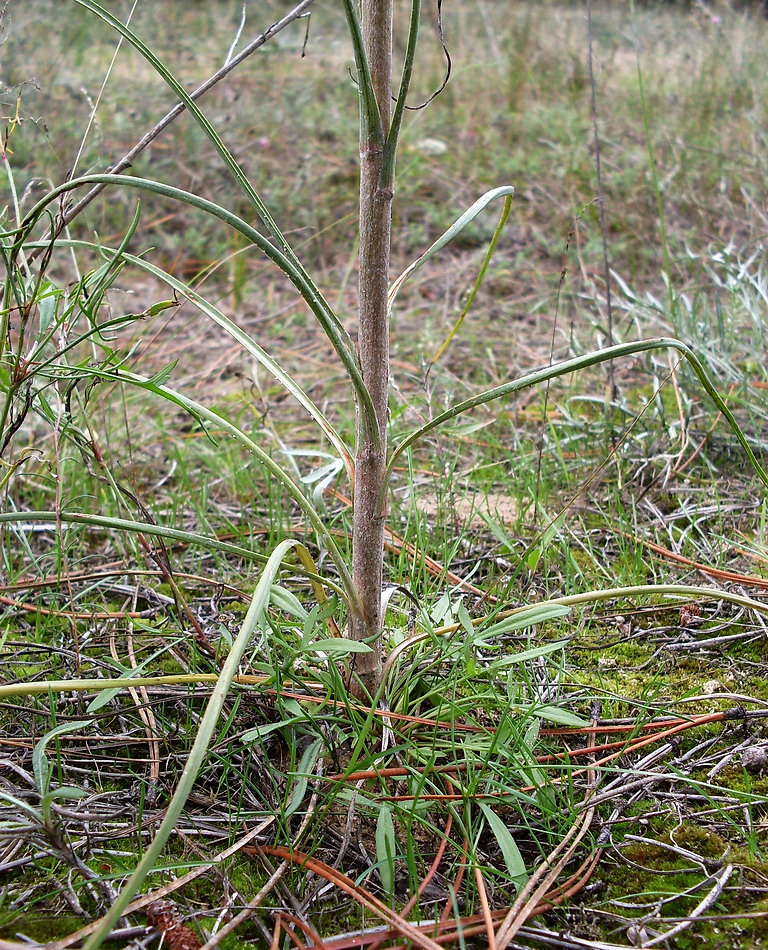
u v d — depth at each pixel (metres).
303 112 0.92
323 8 1.25
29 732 0.30
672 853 0.27
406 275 0.28
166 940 0.24
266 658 0.31
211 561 0.41
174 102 0.91
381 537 0.28
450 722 0.28
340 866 0.25
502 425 0.52
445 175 0.87
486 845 0.27
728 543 0.40
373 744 0.28
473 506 0.40
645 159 0.82
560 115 0.94
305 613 0.27
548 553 0.40
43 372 0.30
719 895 0.25
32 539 0.43
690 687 0.33
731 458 0.48
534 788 0.27
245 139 0.84
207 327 0.68
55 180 0.73
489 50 1.12
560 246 0.75
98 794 0.27
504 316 0.67
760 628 0.35
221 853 0.26
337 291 0.73
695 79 0.95
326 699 0.28
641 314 0.55
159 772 0.29
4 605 0.37
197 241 0.75
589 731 0.30
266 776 0.28
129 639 0.34
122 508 0.41
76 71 0.97
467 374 0.59
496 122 0.98
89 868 0.26
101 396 0.53
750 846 0.26
